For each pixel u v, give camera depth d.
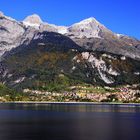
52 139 178.12
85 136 189.12
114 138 181.38
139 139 177.88
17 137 183.62
